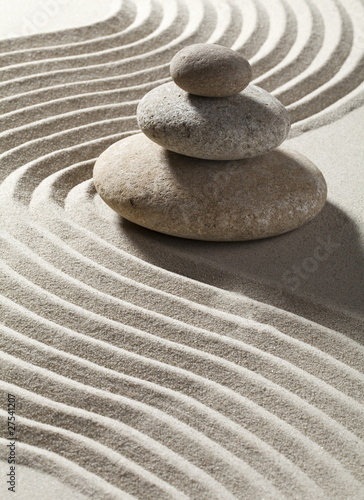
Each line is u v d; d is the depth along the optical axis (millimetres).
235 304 2266
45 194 2740
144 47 3990
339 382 2041
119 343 2061
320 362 2088
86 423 1777
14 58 3748
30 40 3902
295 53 3951
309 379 2008
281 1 4461
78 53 3879
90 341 2029
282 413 1898
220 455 1731
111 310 2174
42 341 2031
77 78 3654
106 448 1726
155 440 1768
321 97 3643
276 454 1759
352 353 2160
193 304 2232
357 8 4328
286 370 2027
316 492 1670
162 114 2418
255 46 4066
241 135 2367
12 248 2389
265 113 2420
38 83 3564
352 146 3209
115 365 1979
